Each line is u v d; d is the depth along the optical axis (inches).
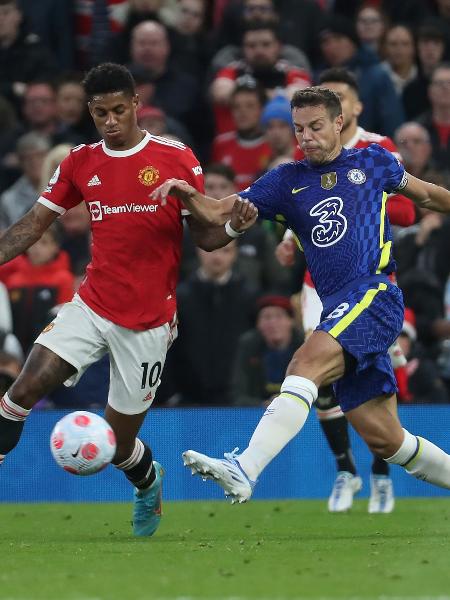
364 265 984.3
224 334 1612.9
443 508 1363.2
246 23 2031.3
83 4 2193.7
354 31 2065.7
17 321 1605.6
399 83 2080.5
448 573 789.2
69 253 1731.1
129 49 2121.1
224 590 729.0
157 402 1631.4
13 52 2074.3
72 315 1008.2
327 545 964.6
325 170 1001.5
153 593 720.3
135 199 997.2
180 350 1617.9
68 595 716.7
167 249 1009.5
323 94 990.4
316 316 1255.5
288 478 1531.7
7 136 1945.1
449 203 1040.8
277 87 2009.1
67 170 1021.2
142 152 1000.2
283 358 1557.6
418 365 1562.5
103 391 1541.6
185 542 1009.5
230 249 1616.6
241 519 1258.6
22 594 722.2
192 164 1008.9
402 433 1015.0
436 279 1686.8
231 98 1924.2
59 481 1508.4
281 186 1006.4
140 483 1055.6
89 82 981.2
